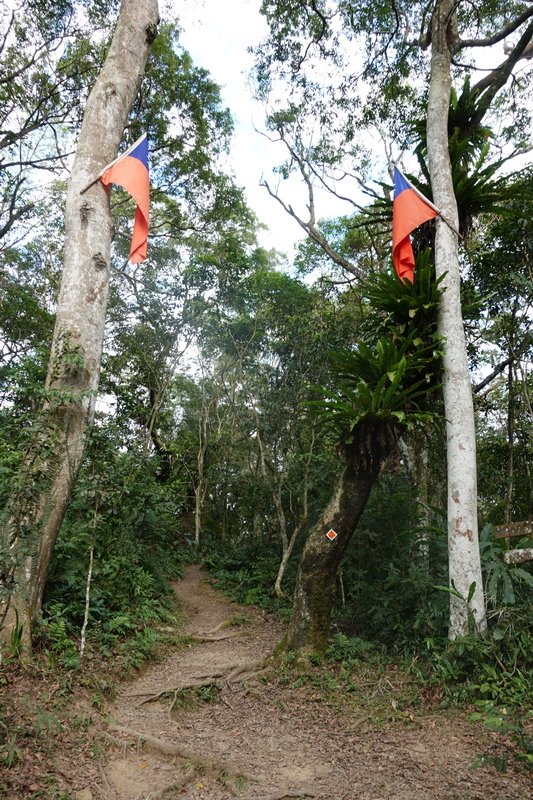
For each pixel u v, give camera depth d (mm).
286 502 12797
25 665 4285
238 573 12594
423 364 5844
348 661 5598
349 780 3355
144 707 4586
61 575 5648
